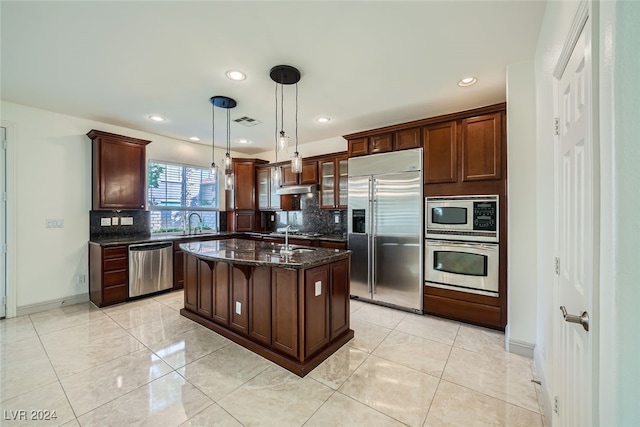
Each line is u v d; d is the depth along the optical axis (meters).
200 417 1.65
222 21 1.79
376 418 1.64
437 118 3.08
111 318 3.14
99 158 3.66
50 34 1.92
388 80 2.60
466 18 1.76
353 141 3.80
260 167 5.68
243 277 2.56
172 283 4.16
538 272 2.19
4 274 3.12
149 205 4.49
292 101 3.09
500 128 2.75
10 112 3.14
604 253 0.73
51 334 2.73
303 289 2.14
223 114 3.53
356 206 3.76
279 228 5.71
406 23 1.81
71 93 2.89
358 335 2.73
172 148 4.76
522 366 2.18
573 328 1.19
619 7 0.65
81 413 1.67
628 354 0.64
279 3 1.63
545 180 1.88
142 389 1.90
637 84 0.64
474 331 2.82
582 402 1.03
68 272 3.57
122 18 1.76
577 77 1.16
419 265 3.24
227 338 2.66
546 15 1.70
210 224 5.46
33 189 3.31
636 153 0.64
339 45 2.05
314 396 1.84
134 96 2.97
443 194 3.10
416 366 2.19
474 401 1.79
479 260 2.87
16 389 1.89
